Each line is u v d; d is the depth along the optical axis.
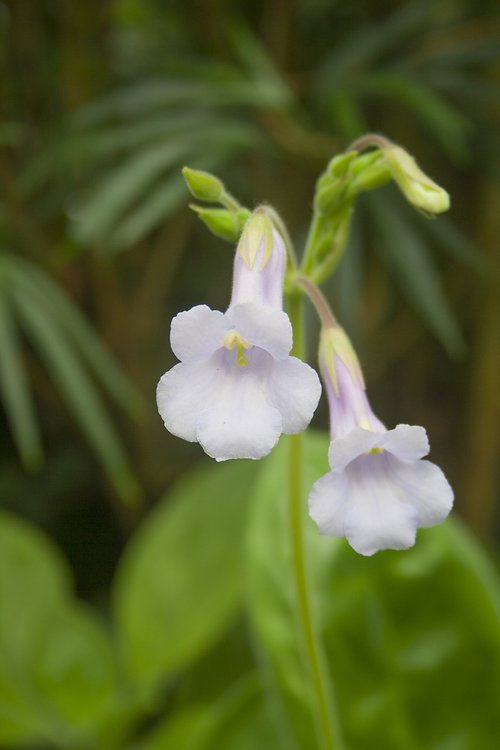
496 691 0.48
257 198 0.66
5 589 0.59
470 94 0.60
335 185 0.41
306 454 0.49
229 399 0.38
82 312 0.74
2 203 0.63
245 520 0.59
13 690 0.55
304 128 0.59
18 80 0.68
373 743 0.48
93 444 0.64
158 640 0.56
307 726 0.48
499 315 0.70
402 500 0.38
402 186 0.40
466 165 0.68
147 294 0.72
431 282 0.54
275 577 0.49
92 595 0.77
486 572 0.49
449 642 0.48
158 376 0.77
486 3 0.68
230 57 0.65
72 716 0.55
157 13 0.71
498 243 0.70
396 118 0.69
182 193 0.54
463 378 0.84
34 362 0.72
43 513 0.77
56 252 0.64
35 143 0.67
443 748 0.48
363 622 0.49
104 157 0.65
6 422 0.78
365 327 0.74
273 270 0.39
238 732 0.50
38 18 0.68
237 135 0.56
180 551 0.59
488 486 0.73
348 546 0.49
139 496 0.76
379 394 0.84
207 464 0.75
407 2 0.68
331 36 0.71
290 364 0.37
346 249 0.54
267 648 0.49
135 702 0.55
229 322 0.37
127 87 0.61
